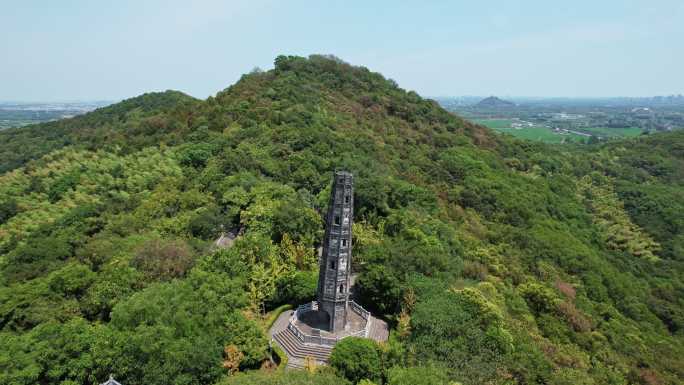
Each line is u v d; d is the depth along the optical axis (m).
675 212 135.38
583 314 71.25
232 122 114.38
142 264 53.56
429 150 129.88
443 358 43.84
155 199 81.31
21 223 89.81
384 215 78.81
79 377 35.97
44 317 46.25
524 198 113.75
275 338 49.22
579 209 132.62
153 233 67.00
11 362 34.88
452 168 120.19
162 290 45.50
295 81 142.25
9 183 109.50
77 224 78.38
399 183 89.50
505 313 58.62
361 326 51.56
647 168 181.38
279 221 64.88
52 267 63.69
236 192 75.75
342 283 49.22
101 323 47.12
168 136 118.25
